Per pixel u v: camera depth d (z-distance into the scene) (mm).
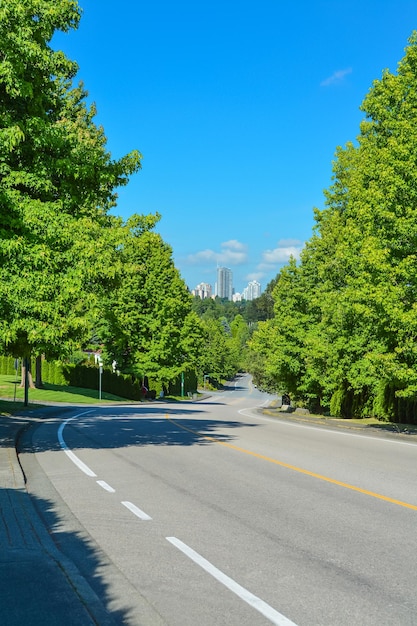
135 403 54375
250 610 4750
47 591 4988
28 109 14508
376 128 25422
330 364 30812
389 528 7371
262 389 79562
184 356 84000
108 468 12000
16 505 8328
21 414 27312
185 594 5090
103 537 6879
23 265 13031
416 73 22281
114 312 61125
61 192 14828
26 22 13602
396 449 16109
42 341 13617
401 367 20438
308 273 40562
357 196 25078
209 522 7602
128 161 15664
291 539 6840
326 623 4516
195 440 17500
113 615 4629
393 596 5074
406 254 20875
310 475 11336
